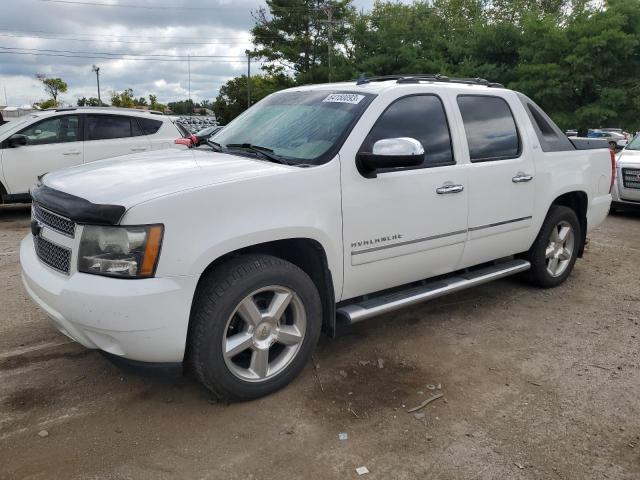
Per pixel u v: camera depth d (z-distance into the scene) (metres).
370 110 3.60
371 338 4.16
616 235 8.13
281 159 3.44
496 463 2.76
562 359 3.90
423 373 3.65
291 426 3.02
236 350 3.06
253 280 3.01
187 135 10.40
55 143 9.09
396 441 2.91
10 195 8.83
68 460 2.70
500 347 4.07
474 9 41.44
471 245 4.25
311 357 3.77
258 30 41.91
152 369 2.88
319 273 3.44
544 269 5.18
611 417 3.19
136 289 2.67
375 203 3.51
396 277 3.82
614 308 4.93
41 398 3.24
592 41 22.06
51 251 3.04
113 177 3.10
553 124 5.14
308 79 38.03
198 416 3.09
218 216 2.87
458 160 4.05
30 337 4.05
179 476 2.61
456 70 28.31
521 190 4.57
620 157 9.70
